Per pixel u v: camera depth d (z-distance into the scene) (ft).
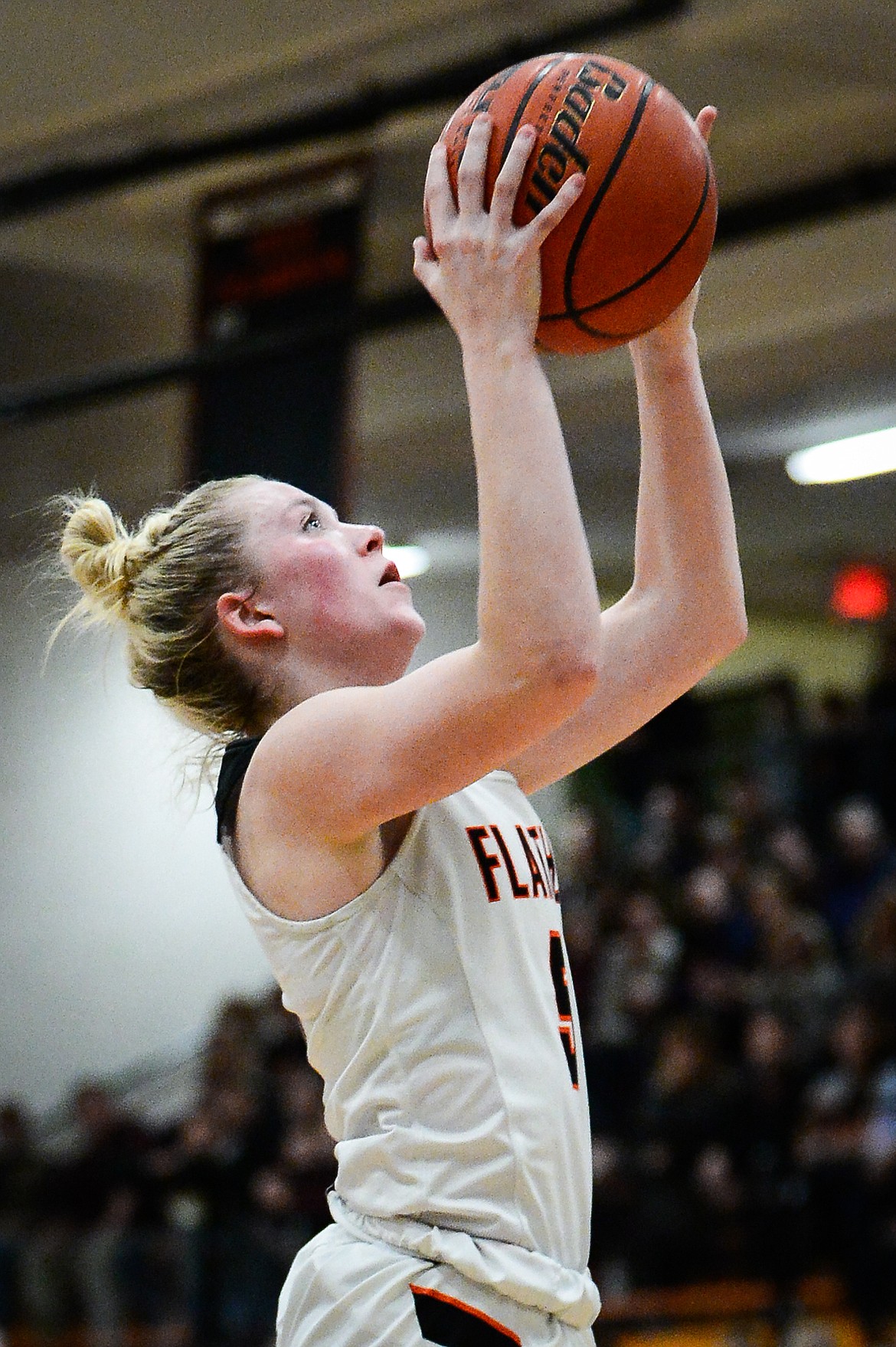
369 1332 10.21
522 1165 10.19
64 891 60.08
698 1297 36.58
